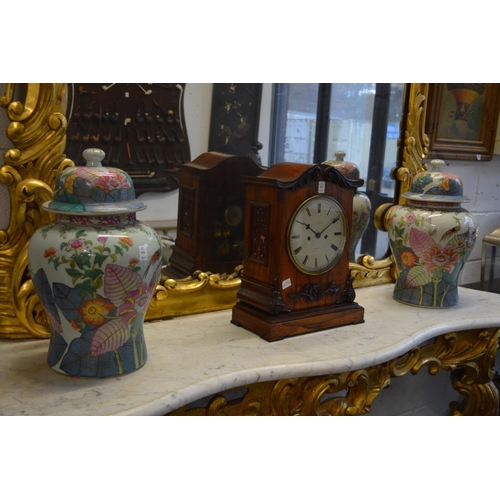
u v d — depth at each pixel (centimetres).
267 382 97
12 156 91
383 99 134
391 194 142
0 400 79
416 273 125
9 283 96
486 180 172
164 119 106
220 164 113
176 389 83
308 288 107
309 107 122
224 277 117
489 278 169
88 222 83
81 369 85
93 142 99
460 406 150
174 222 110
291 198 100
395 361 113
